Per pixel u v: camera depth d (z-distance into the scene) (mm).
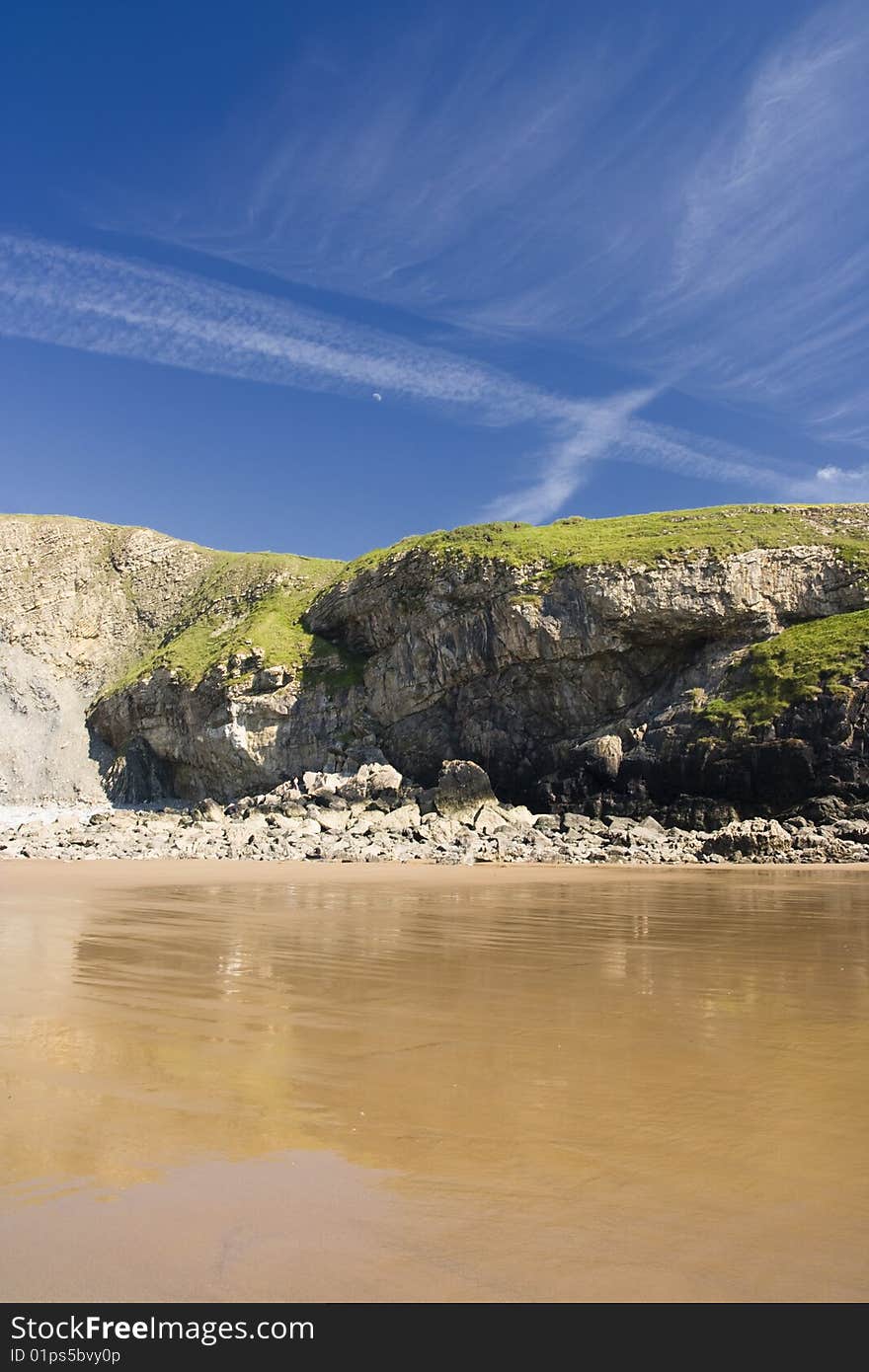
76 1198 4312
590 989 9766
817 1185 4516
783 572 54719
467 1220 4129
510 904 19781
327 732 66688
